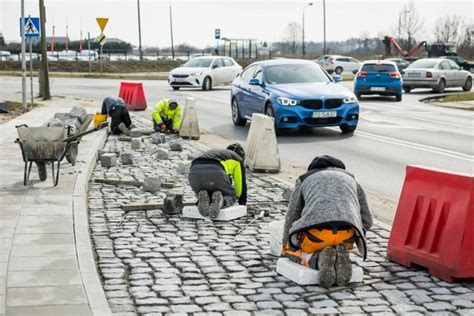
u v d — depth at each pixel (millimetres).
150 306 6184
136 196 10875
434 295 6543
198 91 38625
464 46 97375
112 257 7637
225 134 19469
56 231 8320
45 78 30375
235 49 79125
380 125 21734
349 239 6711
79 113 17609
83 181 11367
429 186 7238
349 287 6734
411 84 38875
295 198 6844
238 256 7723
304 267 6863
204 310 6109
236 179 9484
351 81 50875
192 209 9375
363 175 13336
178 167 13094
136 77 52500
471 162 14742
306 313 6074
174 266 7355
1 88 37844
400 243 7430
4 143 15891
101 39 41250
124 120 19078
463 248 6758
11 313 5762
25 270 6871
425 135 19281
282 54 103625
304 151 16328
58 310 5844
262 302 6320
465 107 29141
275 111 18766
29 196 10227
